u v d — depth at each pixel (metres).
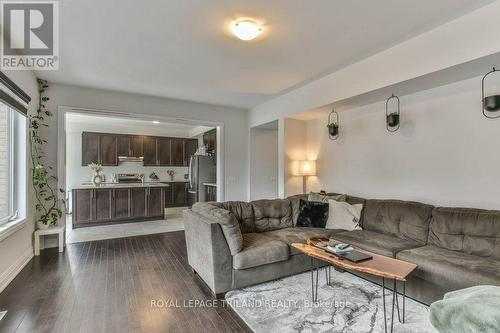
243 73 3.80
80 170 7.41
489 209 2.72
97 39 2.80
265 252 2.73
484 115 2.75
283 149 4.86
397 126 3.58
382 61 3.12
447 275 2.15
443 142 3.10
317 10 2.30
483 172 2.77
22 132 3.38
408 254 2.50
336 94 3.76
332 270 3.17
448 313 1.13
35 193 3.86
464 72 2.66
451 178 3.03
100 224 5.70
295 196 4.12
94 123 7.49
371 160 3.96
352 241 2.99
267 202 3.74
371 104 3.94
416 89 3.22
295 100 4.57
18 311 2.25
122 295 2.55
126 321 2.12
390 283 2.62
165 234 4.97
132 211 6.03
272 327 2.03
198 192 7.19
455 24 2.46
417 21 2.49
